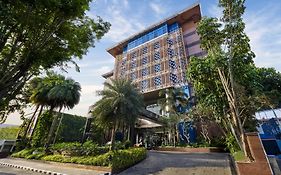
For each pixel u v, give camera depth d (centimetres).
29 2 580
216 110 1521
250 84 1647
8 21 562
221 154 1958
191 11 4603
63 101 2648
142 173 1255
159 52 4612
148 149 2880
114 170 1274
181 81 3875
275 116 2259
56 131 3122
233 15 1180
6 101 741
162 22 4969
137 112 1852
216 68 1359
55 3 634
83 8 763
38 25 675
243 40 1214
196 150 2422
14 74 704
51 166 1642
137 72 4825
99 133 3119
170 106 3097
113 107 1755
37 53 728
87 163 1455
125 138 2895
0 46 632
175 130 3086
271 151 1855
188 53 4400
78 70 927
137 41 5459
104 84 1966
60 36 794
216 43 1305
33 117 2909
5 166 1800
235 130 1302
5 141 2716
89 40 905
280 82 2300
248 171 833
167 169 1299
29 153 2297
